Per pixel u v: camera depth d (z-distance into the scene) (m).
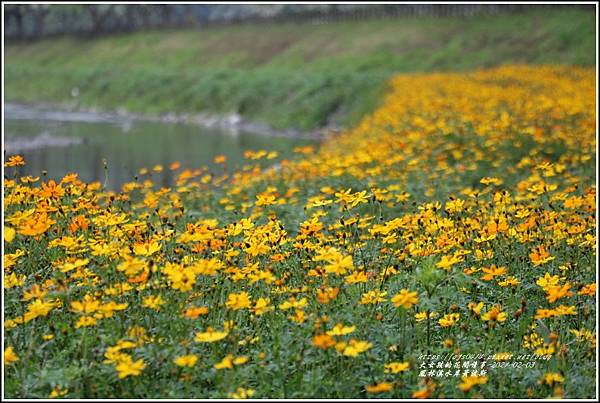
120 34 68.62
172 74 43.91
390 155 11.34
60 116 35.06
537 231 5.88
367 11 55.62
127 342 3.86
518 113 14.07
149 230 5.52
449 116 14.55
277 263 5.12
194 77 42.19
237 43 56.97
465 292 5.10
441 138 12.79
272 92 35.12
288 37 55.16
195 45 58.91
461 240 5.45
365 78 32.78
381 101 25.23
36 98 45.81
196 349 4.17
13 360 3.90
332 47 49.94
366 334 4.26
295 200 8.27
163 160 19.66
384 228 5.07
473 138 12.48
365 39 49.16
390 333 4.38
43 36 73.75
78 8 72.69
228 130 30.16
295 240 5.45
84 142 24.02
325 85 32.88
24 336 4.27
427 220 5.67
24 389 3.83
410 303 3.90
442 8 50.72
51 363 4.07
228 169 16.88
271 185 9.92
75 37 71.06
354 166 9.59
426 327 4.71
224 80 39.50
